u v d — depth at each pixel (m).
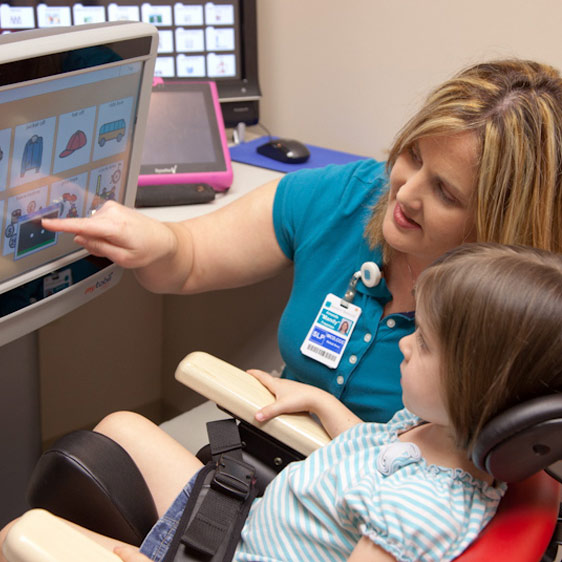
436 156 0.86
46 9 1.56
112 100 0.94
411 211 0.91
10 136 0.82
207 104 1.57
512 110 0.84
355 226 1.11
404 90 1.69
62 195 0.96
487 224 0.86
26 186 0.89
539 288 0.64
